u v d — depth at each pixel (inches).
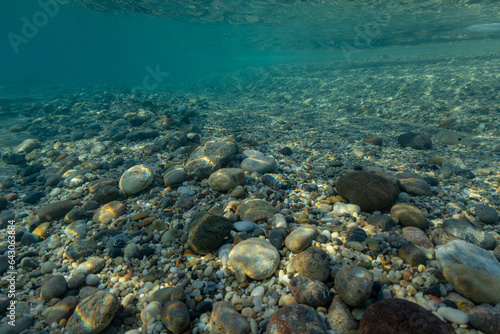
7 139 43.4
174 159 30.4
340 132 39.9
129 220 19.2
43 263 16.7
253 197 20.6
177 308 11.6
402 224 16.7
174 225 18.1
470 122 38.6
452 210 18.5
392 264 13.4
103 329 11.8
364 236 15.2
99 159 32.6
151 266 15.2
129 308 12.9
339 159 29.6
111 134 41.8
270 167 25.2
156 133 39.5
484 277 11.1
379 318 9.5
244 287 13.1
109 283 14.4
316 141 35.9
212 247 15.3
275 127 44.9
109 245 16.9
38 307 13.4
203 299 12.8
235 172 22.1
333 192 21.0
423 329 8.9
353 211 18.1
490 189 21.4
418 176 22.8
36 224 20.6
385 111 50.5
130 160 30.5
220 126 46.4
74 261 16.6
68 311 12.8
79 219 20.2
